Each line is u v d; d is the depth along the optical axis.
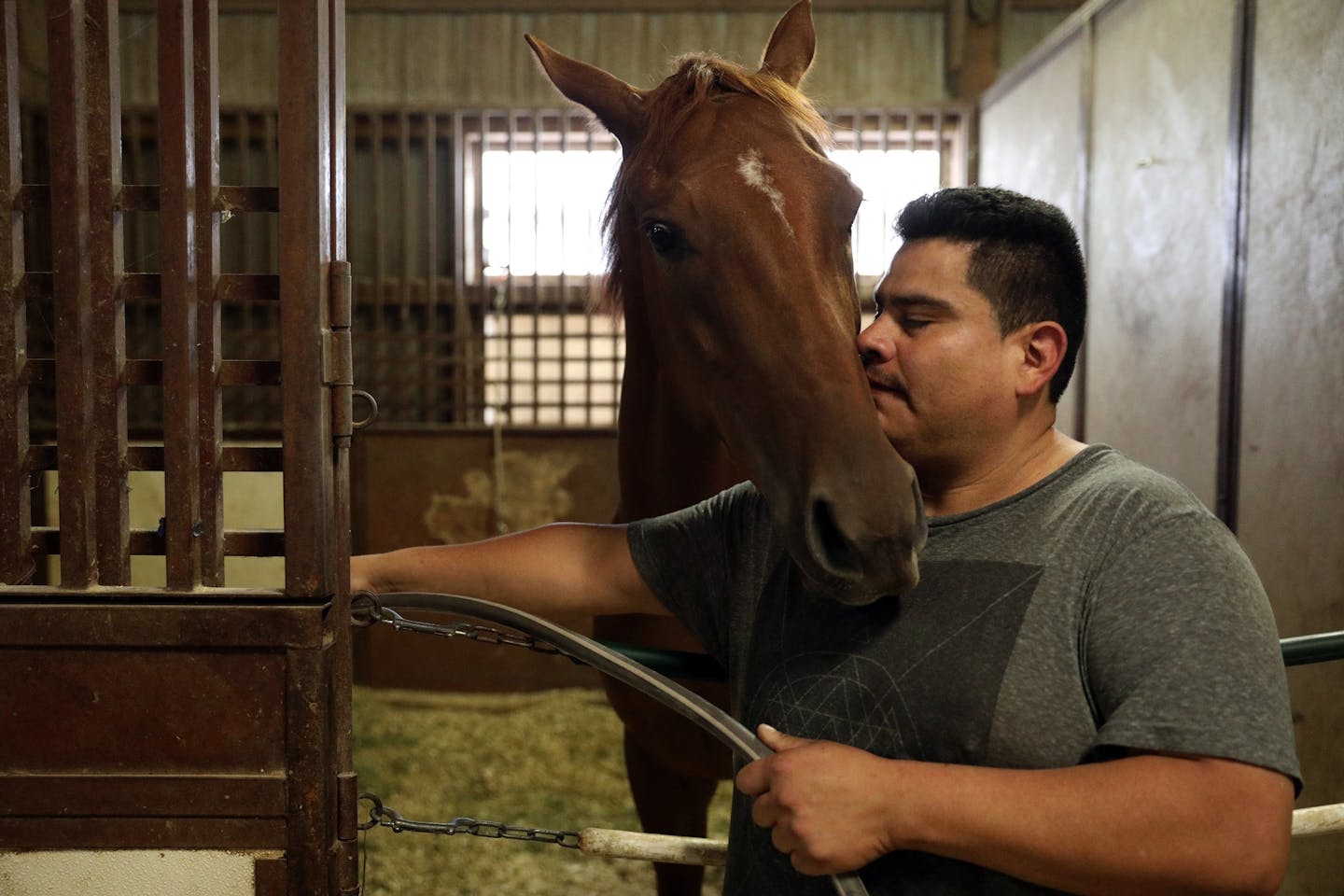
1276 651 0.67
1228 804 0.61
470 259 4.39
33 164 3.99
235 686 0.82
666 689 0.85
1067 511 0.75
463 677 3.97
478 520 3.97
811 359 0.84
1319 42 2.00
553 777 3.13
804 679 0.79
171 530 0.82
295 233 0.79
